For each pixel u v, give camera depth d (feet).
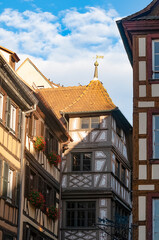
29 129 85.20
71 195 112.27
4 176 74.02
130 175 127.03
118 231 100.73
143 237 66.08
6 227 74.08
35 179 87.10
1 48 82.58
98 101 117.50
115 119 117.39
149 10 74.54
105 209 110.22
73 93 125.39
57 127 98.68
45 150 92.43
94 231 108.99
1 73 73.56
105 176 111.86
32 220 84.12
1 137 74.33
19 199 79.15
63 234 110.63
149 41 72.79
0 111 75.05
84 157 114.42
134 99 70.90
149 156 68.64
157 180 67.67
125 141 124.16
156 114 70.23
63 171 114.11
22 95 81.10
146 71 71.82
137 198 67.31
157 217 66.54
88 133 115.14
